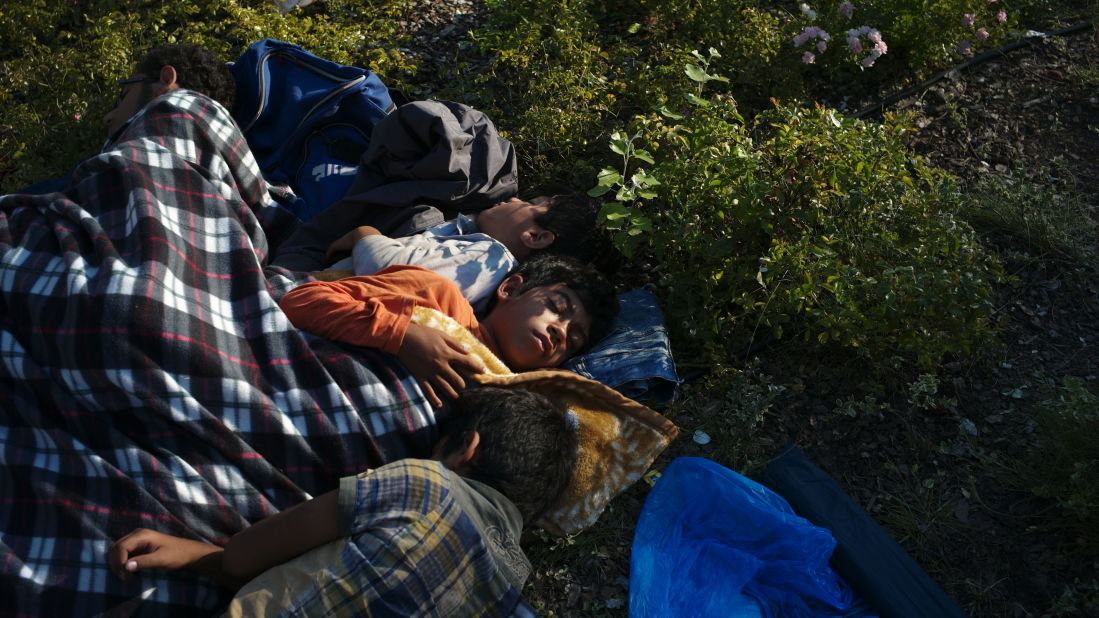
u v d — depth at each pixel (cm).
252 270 279
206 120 340
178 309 254
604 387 295
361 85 399
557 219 353
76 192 295
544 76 431
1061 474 294
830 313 326
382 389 268
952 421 322
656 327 334
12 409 245
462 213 367
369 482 219
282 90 400
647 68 432
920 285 315
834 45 446
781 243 335
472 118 371
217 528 239
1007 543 288
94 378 240
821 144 353
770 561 269
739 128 372
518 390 274
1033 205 388
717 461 309
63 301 251
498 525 232
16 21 463
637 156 343
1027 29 494
